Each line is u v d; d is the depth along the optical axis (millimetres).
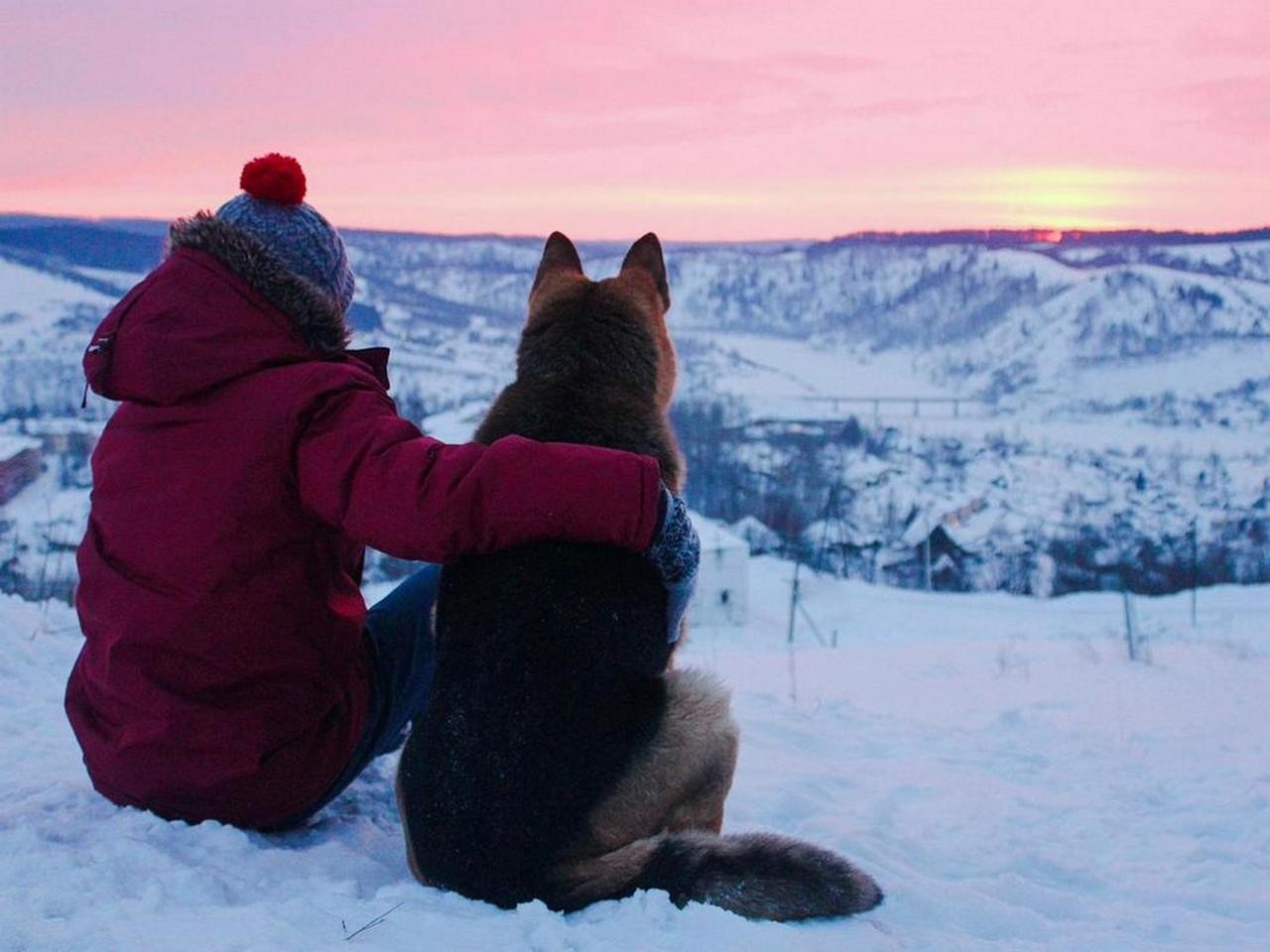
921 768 5555
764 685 8320
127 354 3014
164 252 3221
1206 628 22094
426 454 2920
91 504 3219
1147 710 7281
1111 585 57625
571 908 2967
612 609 3115
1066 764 5773
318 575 3229
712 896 2980
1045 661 9812
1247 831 4527
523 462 2912
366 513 2924
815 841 4090
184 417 3055
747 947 2752
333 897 2934
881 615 46406
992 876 3930
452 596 3203
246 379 3047
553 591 3078
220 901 2881
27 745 4492
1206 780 5402
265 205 3301
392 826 3799
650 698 3225
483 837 2988
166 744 3141
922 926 3271
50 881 2844
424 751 3111
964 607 47625
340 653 3328
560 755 3006
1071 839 4449
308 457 2992
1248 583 55656
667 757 3180
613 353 3705
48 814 3359
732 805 4535
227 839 3162
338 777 3480
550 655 3041
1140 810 4895
